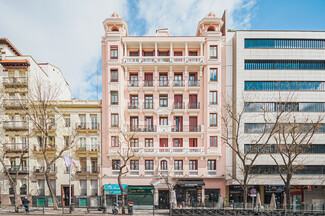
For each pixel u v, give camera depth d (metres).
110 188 28.30
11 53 33.44
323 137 29.12
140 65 30.31
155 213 24.52
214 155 28.97
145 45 31.36
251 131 29.38
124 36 30.53
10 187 29.50
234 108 30.30
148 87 30.39
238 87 29.78
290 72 29.97
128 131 29.62
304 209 22.41
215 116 29.80
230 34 31.48
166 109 30.14
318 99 29.61
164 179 27.23
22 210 25.11
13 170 29.19
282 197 29.14
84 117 30.61
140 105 30.56
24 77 30.25
